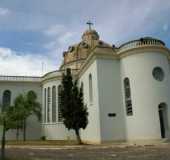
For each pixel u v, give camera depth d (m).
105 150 21.42
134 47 30.27
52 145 27.64
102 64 31.36
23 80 47.38
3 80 46.41
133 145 24.83
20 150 23.05
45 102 45.31
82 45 49.69
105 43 50.66
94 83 31.84
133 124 28.91
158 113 28.56
